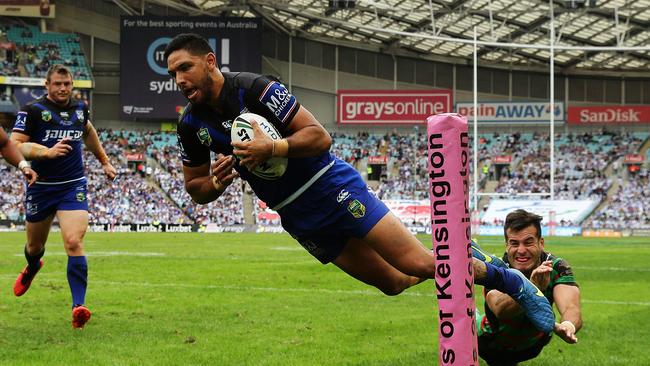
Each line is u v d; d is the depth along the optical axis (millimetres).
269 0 68312
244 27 72250
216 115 6340
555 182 74500
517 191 74625
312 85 81312
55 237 46062
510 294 6469
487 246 39156
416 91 77062
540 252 7434
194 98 6184
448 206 4484
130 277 18922
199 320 11344
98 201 70062
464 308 4512
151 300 13812
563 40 73750
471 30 73250
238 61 72188
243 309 12711
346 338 9875
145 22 71875
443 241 4508
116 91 76938
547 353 8992
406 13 69875
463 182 4500
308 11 68812
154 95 72125
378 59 82188
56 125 10594
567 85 82375
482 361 8453
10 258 25766
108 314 11867
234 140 6000
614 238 55594
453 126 4465
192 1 73938
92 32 76688
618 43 59000
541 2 63562
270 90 6137
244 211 70250
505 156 76312
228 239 47312
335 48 81625
